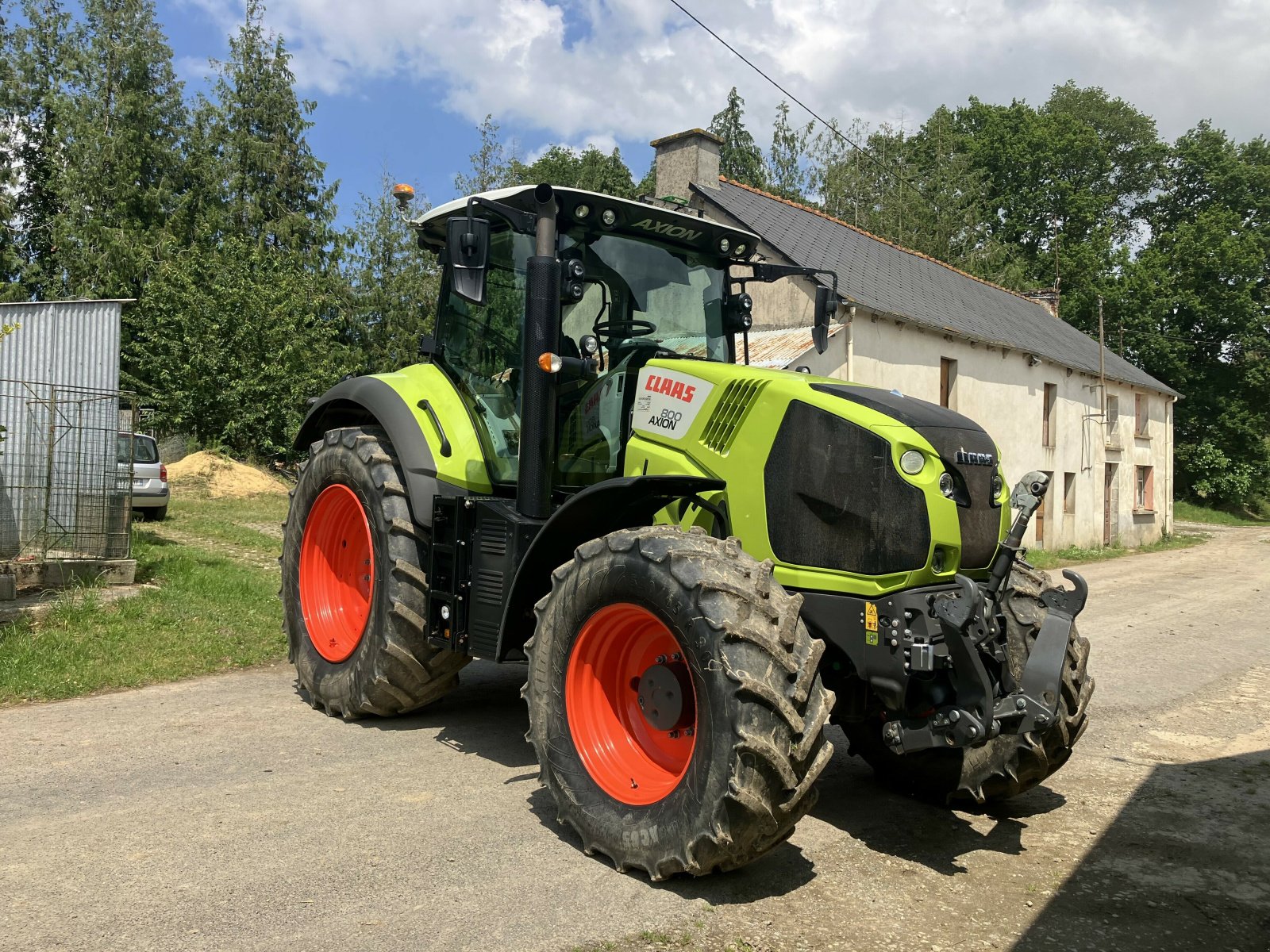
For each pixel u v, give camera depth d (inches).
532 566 155.6
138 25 1221.1
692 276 192.5
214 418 833.5
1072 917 120.9
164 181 1187.3
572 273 160.9
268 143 1278.3
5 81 1206.3
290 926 108.1
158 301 867.4
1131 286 1642.5
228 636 260.4
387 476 194.2
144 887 116.9
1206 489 1606.8
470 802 151.6
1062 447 827.4
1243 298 1609.3
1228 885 132.9
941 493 133.3
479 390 191.2
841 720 151.1
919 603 129.7
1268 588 545.0
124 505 310.7
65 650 232.8
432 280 1115.3
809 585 141.4
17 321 348.5
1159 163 1975.9
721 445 153.9
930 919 119.0
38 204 1238.9
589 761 136.4
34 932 104.6
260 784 156.5
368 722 198.2
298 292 952.9
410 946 104.7
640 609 131.6
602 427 177.0
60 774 158.1
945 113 1729.8
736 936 110.7
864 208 1550.2
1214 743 209.2
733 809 115.3
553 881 123.5
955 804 165.9
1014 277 1513.3
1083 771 187.8
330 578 217.2
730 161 1785.2
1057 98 2052.2
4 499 312.2
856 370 563.5
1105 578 604.1
